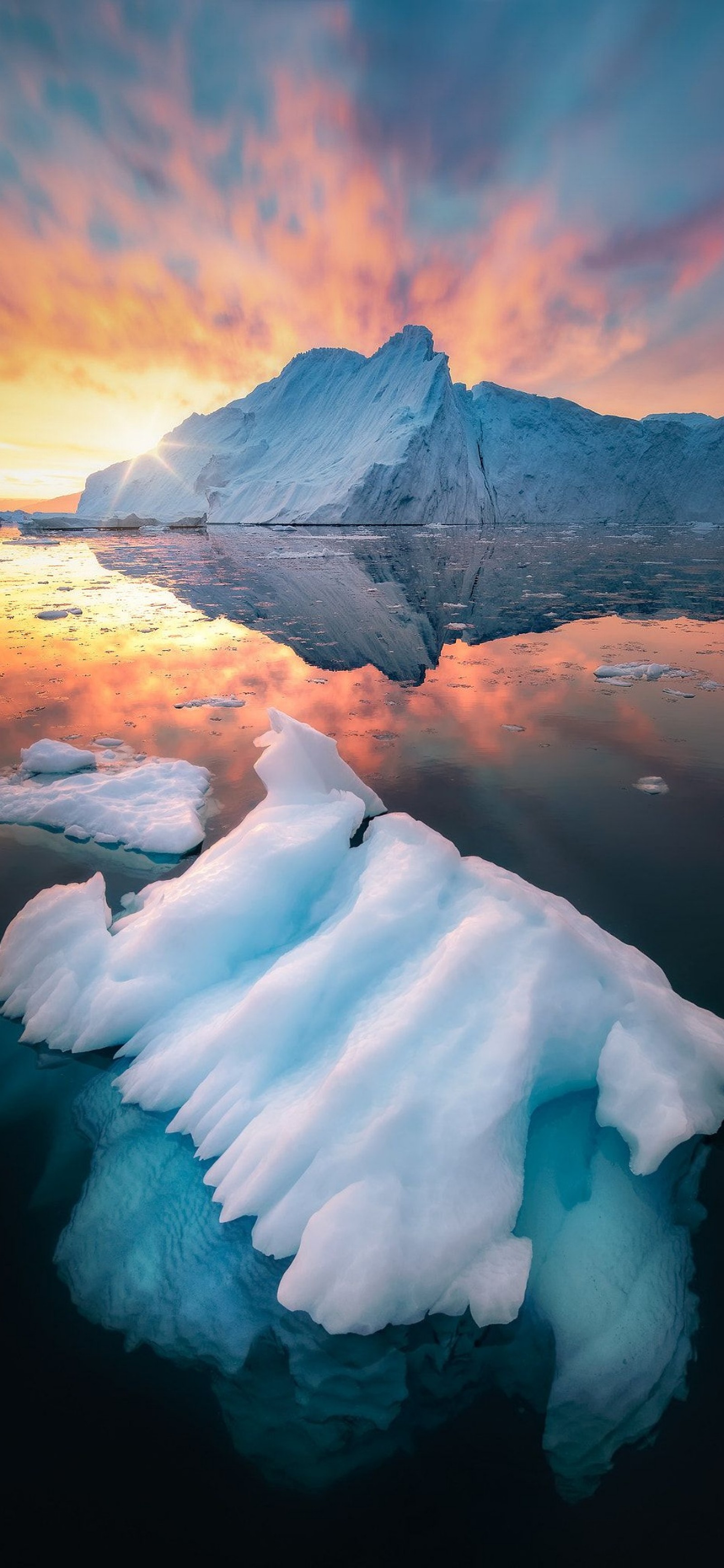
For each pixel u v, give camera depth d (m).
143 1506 1.25
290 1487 1.27
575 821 4.11
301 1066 2.05
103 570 19.45
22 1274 1.67
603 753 5.29
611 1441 1.32
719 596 13.95
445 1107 1.77
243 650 9.16
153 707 6.57
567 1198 1.80
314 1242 1.58
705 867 3.57
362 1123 1.75
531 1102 2.04
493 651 9.22
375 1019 2.04
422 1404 1.38
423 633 10.41
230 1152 1.87
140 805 4.30
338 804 3.35
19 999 2.60
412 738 5.66
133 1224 1.78
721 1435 1.34
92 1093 2.21
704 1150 1.95
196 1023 2.30
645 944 2.91
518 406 54.62
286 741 3.80
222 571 18.70
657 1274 1.63
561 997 2.08
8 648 9.25
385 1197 1.61
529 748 5.40
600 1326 1.52
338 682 7.58
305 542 29.14
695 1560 1.16
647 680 7.60
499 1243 1.61
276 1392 1.42
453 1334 1.49
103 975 2.55
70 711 6.44
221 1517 1.23
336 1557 1.17
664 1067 2.00
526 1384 1.42
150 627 10.83
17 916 2.85
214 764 5.09
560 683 7.48
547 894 2.79
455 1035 1.94
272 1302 1.57
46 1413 1.39
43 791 4.54
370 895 2.49
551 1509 1.23
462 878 2.61
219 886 2.67
